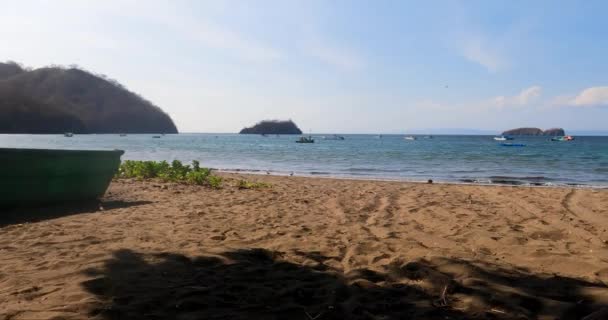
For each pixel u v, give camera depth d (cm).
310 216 771
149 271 415
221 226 662
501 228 674
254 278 405
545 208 898
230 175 1736
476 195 1127
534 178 1867
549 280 404
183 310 326
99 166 898
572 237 613
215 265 441
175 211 792
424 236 612
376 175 1984
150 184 1216
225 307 335
